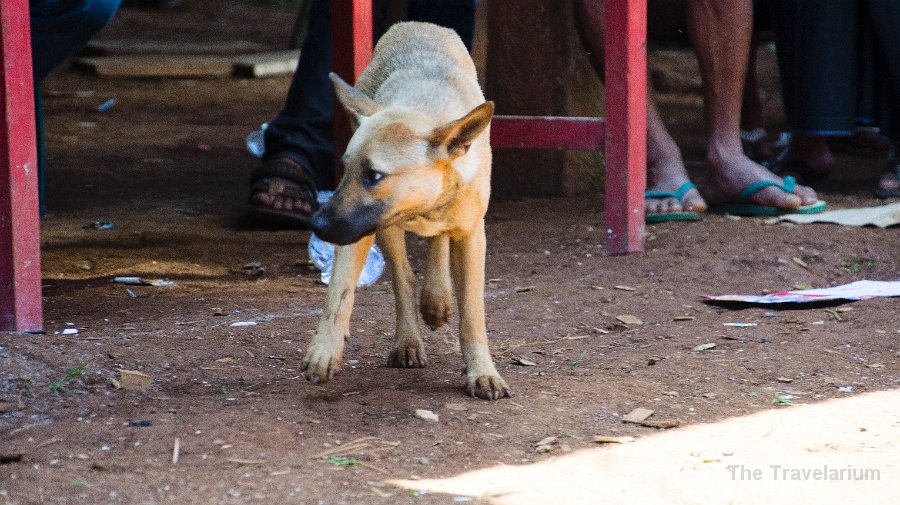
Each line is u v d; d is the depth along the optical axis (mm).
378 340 5609
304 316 5938
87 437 3953
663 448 4105
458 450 4051
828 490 3676
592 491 3650
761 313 6234
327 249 7199
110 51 19031
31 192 5270
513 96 9617
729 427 4363
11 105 5141
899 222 8039
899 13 8711
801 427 4359
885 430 4312
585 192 9867
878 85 9148
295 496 3525
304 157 8977
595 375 5047
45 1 6023
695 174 10680
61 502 3412
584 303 6359
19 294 5270
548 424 4363
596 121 7391
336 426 4234
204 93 16984
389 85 4789
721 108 8641
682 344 5625
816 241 7617
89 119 14484
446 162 4203
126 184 10656
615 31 7246
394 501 3525
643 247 7582
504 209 9289
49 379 4574
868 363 5266
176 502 3447
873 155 11555
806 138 9734
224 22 24156
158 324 5770
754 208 8516
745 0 8352
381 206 4121
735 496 3619
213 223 9078
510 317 6078
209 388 4668
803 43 9023
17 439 3930
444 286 5113
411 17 8680
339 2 7102
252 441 3986
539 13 9391
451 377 5016
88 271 7324
